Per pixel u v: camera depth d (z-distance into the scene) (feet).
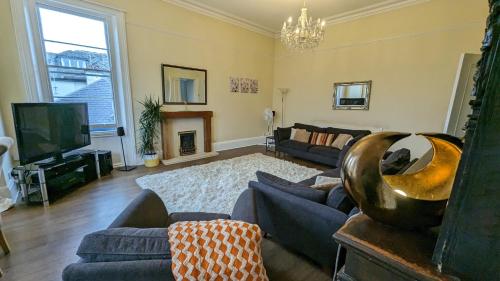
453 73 12.42
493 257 1.42
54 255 6.16
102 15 12.09
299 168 13.92
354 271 2.04
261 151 18.61
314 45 12.09
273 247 6.59
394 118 14.78
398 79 14.34
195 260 2.64
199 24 15.84
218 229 2.94
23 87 10.14
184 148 16.25
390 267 1.74
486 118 1.37
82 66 11.97
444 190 2.18
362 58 15.74
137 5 12.95
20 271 5.59
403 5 13.62
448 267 1.59
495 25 1.31
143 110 13.99
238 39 18.37
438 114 13.15
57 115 9.81
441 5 12.41
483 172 1.40
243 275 2.68
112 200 9.38
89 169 11.25
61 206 8.82
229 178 11.92
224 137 18.93
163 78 14.58
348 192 2.25
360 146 2.20
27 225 7.54
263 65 20.72
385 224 2.16
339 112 17.40
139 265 2.65
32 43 10.28
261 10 15.76
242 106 19.76
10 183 9.21
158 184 11.00
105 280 2.64
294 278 5.52
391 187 2.05
